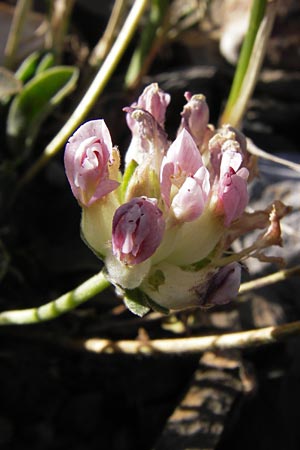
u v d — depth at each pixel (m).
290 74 0.21
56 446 0.16
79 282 0.17
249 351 0.16
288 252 0.16
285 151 0.20
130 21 0.16
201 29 0.22
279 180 0.17
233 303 0.17
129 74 0.20
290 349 0.16
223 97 0.21
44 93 0.17
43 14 0.22
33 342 0.16
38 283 0.17
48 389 0.16
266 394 0.16
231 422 0.15
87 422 0.16
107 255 0.12
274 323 0.16
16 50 0.19
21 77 0.18
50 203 0.18
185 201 0.11
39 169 0.17
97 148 0.11
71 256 0.17
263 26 0.16
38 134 0.19
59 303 0.13
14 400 0.16
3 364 0.16
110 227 0.12
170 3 0.20
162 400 0.16
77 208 0.18
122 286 0.12
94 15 0.22
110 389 0.16
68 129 0.17
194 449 0.15
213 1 0.22
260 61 0.16
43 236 0.18
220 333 0.16
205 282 0.12
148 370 0.16
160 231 0.11
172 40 0.21
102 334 0.17
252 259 0.17
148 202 0.11
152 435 0.16
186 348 0.14
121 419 0.16
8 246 0.17
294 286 0.17
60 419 0.16
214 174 0.12
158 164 0.12
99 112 0.19
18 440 0.16
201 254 0.12
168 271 0.12
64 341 0.16
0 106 0.18
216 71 0.21
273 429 0.16
